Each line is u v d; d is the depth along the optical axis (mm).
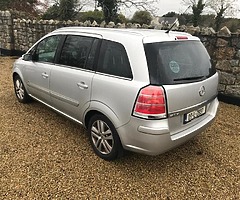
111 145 3010
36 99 4473
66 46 3586
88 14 13977
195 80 2812
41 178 2789
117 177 2857
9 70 8469
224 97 5535
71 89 3363
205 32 5520
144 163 3139
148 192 2645
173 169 3041
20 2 18047
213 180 2865
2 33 11883
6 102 5129
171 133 2676
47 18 14766
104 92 2865
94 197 2547
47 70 3820
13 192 2572
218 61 5465
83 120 3324
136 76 2598
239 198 2602
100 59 3021
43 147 3428
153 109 2475
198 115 2996
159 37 2787
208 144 3654
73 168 2982
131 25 7219
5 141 3562
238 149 3541
